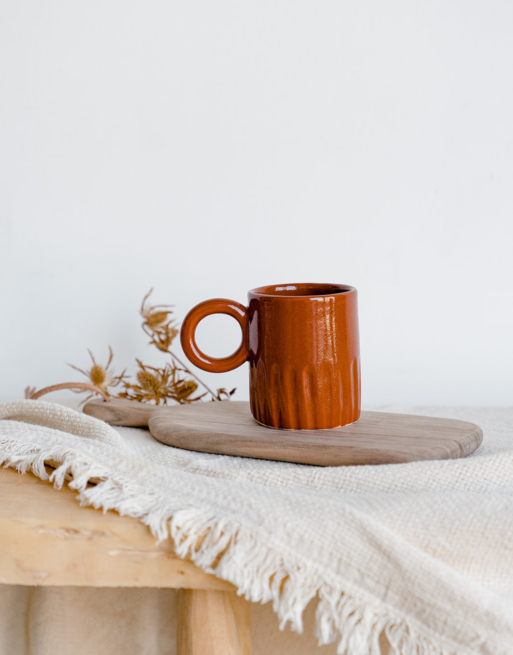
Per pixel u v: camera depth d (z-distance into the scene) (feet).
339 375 2.27
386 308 2.92
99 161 2.94
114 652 2.33
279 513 1.88
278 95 2.85
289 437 2.23
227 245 2.94
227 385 3.01
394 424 2.33
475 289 2.87
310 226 2.90
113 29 2.87
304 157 2.87
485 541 1.86
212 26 2.84
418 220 2.86
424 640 1.82
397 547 1.83
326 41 2.81
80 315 3.03
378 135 2.84
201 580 1.90
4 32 2.89
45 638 2.31
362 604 1.83
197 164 2.91
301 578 1.83
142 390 2.75
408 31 2.78
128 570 1.91
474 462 2.03
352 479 2.04
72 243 2.99
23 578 1.93
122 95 2.90
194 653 1.96
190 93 2.88
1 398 3.09
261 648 2.25
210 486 1.99
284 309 2.23
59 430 2.29
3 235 2.99
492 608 1.80
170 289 2.99
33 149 2.95
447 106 2.80
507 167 2.80
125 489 1.98
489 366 2.91
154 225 2.96
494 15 2.75
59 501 2.01
